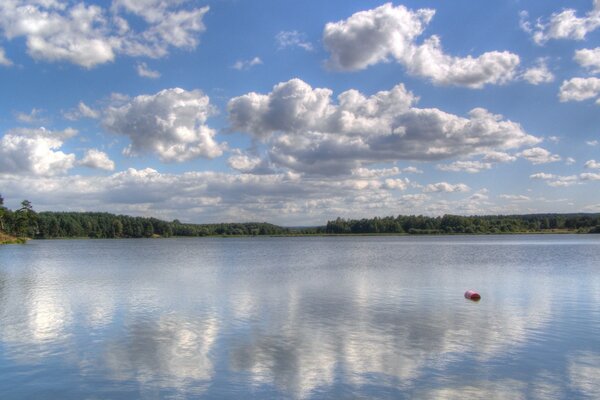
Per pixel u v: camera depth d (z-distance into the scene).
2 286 46.06
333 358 20.81
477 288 41.56
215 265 72.69
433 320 28.06
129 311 31.58
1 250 129.75
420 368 19.58
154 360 20.77
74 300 36.53
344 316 29.30
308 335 24.67
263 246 162.50
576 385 17.84
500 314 29.78
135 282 48.81
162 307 32.94
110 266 71.75
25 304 34.81
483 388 17.58
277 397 16.86
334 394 17.06
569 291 39.50
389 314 29.88
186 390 17.50
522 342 23.25
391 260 79.12
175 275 56.28
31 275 57.59
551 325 26.73
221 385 17.91
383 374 18.95
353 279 49.53
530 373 18.98
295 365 20.00
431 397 16.84
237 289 42.12
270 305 33.31
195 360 20.72
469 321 27.77
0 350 22.44
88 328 26.72
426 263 71.31
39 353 21.94
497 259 79.50
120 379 18.58
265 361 20.50
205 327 26.61
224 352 21.78
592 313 30.03
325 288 42.22
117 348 22.61
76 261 83.81
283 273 57.41
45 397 17.00
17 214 195.75
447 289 40.97
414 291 39.84
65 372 19.39
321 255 98.69
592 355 21.16
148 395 17.09
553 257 83.88
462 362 20.27
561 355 21.17
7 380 18.56
